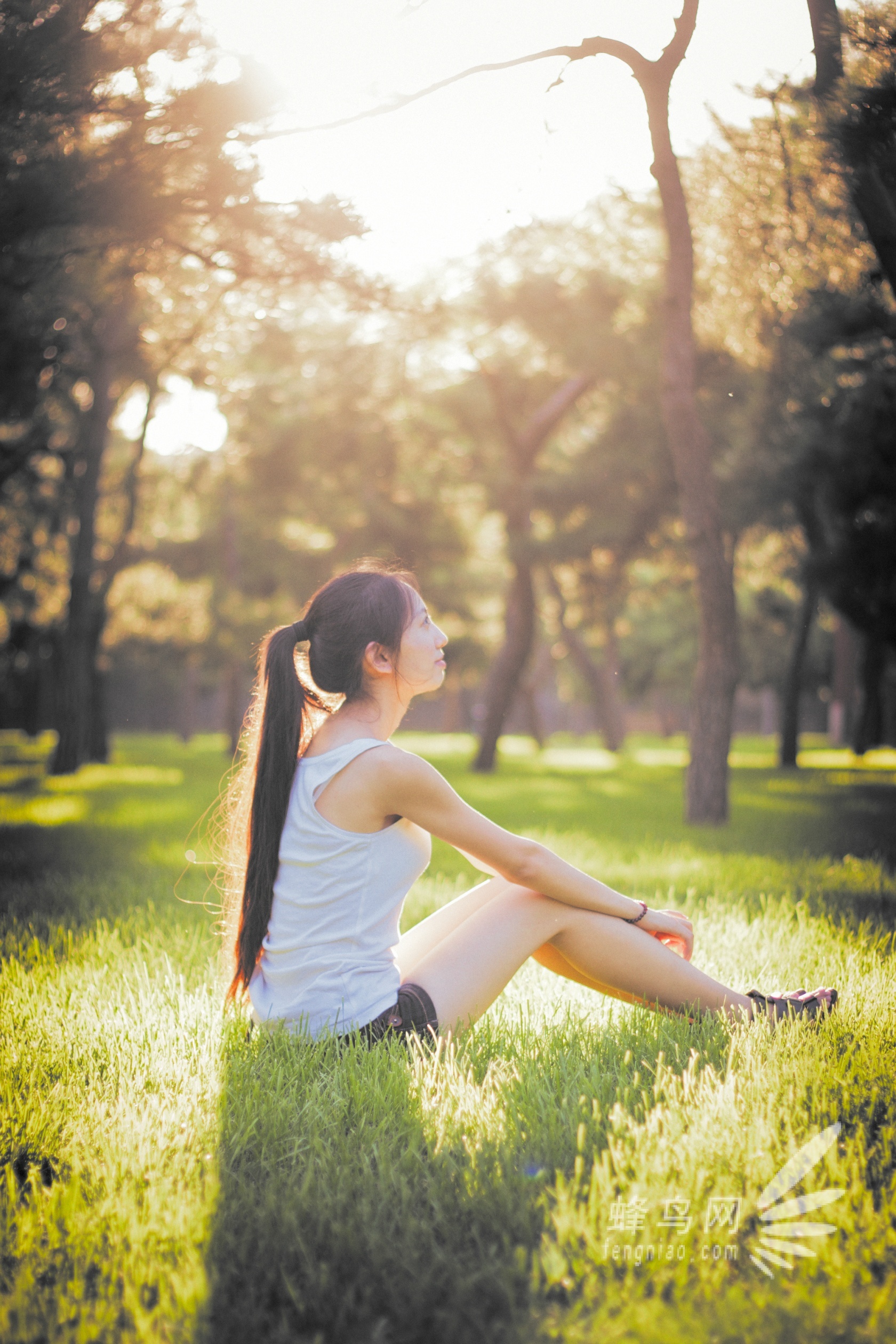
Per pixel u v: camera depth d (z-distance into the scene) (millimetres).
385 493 25781
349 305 6703
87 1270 1740
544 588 34281
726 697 10836
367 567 2697
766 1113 2156
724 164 6348
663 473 18156
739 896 5453
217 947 4152
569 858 7355
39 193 4582
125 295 6613
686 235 7156
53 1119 2303
